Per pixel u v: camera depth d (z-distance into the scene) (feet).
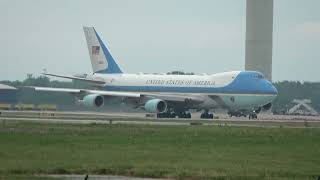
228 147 625.00
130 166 495.41
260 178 451.12
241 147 627.05
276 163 524.93
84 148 600.39
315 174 472.03
